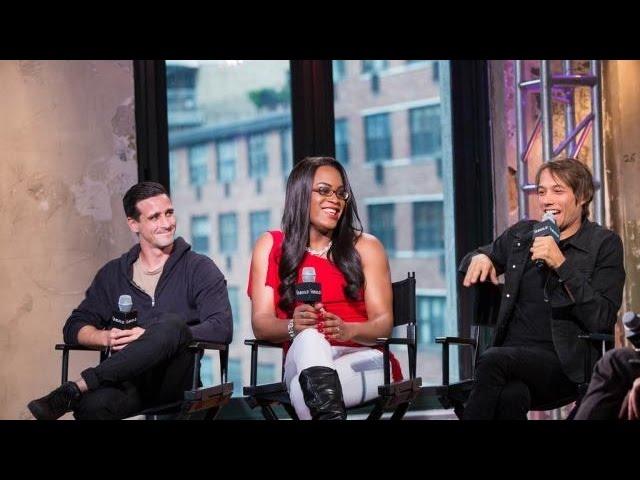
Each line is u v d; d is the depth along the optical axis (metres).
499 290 3.74
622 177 5.01
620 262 3.50
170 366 3.47
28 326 4.28
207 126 10.24
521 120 4.80
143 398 3.47
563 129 5.00
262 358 11.30
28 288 4.28
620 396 2.96
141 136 4.58
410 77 14.90
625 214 5.02
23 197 4.29
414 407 4.87
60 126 4.37
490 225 5.04
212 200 14.23
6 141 4.26
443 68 5.15
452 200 5.08
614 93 4.99
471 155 5.04
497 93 5.02
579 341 3.41
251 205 14.19
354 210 3.66
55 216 4.34
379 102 15.24
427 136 15.31
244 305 13.93
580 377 3.38
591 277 3.48
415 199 15.75
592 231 3.56
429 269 15.91
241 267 14.31
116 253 4.46
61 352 4.34
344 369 3.39
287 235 3.63
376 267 3.61
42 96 4.34
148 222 3.72
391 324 3.53
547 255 3.37
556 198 3.54
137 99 4.58
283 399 3.44
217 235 14.38
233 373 11.68
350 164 15.54
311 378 3.16
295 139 4.87
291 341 3.57
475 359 3.68
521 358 3.33
